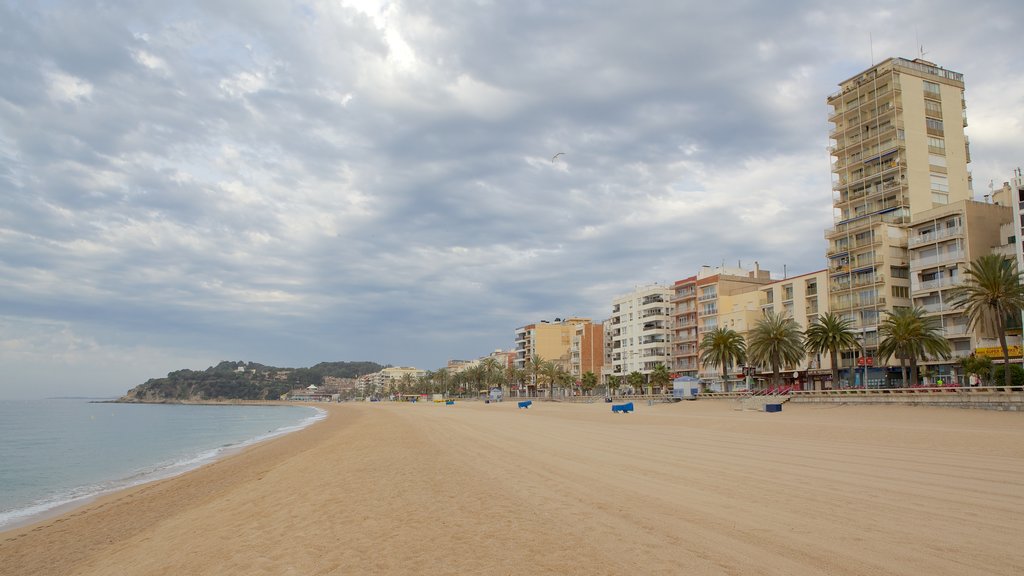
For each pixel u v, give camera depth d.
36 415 158.75
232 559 12.05
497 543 11.41
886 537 10.71
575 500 15.21
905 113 88.12
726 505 13.86
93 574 13.21
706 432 41.38
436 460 26.33
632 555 10.01
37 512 24.75
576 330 171.62
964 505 13.55
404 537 12.41
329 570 10.44
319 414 141.50
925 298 79.31
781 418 52.72
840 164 95.88
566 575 9.18
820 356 92.12
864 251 87.44
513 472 21.19
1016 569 8.80
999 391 48.16
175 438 72.25
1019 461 21.69
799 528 11.46
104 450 56.22
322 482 22.05
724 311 114.06
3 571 14.75
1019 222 62.03
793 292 100.50
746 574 8.77
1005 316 62.44
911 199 86.06
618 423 54.41
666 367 127.12
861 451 26.22
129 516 21.52
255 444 55.69
